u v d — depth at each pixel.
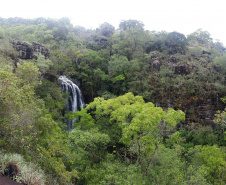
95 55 43.00
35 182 7.26
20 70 15.26
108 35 66.75
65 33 54.94
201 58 41.69
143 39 47.50
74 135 15.08
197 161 18.41
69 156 12.38
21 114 9.18
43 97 26.30
